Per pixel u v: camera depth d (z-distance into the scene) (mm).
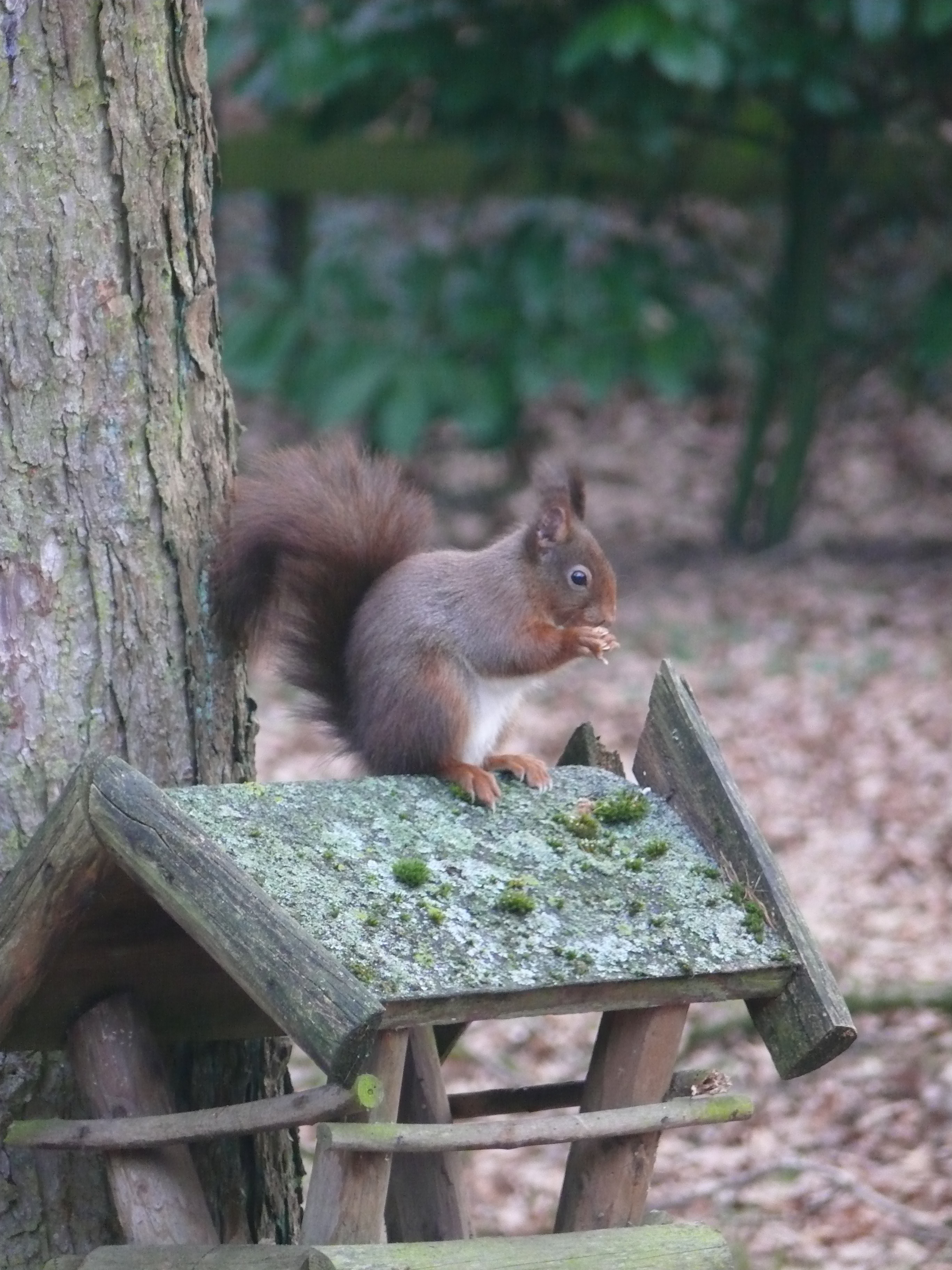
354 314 20141
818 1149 10859
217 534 7273
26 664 6805
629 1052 6285
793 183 22000
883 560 21891
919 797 15328
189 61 7074
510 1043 12492
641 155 21375
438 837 6301
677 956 6004
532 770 6953
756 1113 11336
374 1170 5656
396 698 7250
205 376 7242
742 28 17734
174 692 7066
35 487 6781
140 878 5711
